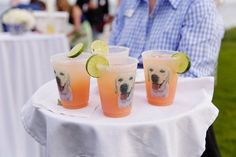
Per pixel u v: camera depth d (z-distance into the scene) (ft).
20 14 8.39
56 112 2.90
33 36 7.81
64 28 9.84
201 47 3.84
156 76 2.98
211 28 3.90
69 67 2.88
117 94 2.77
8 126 6.67
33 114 3.03
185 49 3.90
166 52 3.21
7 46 7.02
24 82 7.32
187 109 2.95
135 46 4.42
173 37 4.08
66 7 12.80
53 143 2.81
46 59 7.79
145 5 4.50
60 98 3.00
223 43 22.31
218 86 12.02
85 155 2.76
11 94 6.97
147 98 3.11
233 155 7.02
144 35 4.37
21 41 7.21
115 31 4.99
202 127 2.92
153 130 2.68
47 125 2.86
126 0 4.86
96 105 3.04
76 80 2.91
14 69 7.12
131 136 2.66
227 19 29.84
